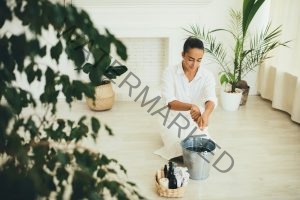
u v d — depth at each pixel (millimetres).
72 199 581
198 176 2229
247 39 3600
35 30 514
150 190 2123
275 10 3342
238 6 3500
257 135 2898
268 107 3523
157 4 3307
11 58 522
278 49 3293
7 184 509
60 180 606
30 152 618
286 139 2834
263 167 2410
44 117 706
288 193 2123
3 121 534
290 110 3318
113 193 658
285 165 2441
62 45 562
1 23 514
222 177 2277
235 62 3326
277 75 3322
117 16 3332
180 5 3346
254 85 3828
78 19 536
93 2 3223
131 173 2299
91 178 617
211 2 3414
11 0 516
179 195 2045
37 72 606
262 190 2148
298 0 3012
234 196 2082
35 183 529
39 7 510
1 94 565
